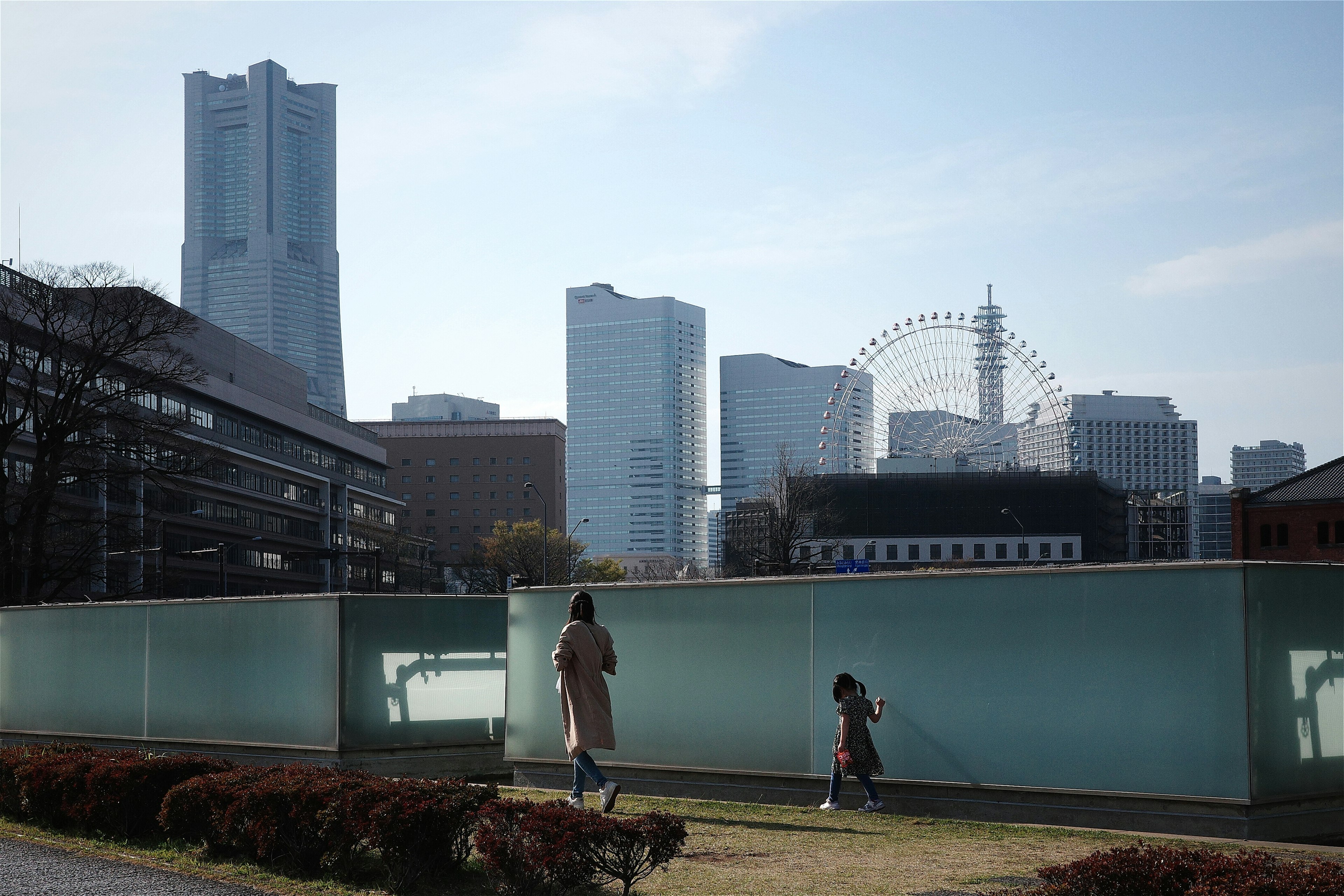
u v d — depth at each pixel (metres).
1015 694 11.54
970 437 127.81
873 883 8.08
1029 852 9.41
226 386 96.94
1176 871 6.15
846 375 129.00
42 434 45.69
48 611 19.72
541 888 7.73
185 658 17.38
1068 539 131.75
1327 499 67.25
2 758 11.98
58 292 46.38
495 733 16.44
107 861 9.47
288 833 8.99
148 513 80.06
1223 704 10.48
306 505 114.62
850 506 133.25
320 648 15.54
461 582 130.88
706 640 13.39
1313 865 6.22
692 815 11.58
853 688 11.91
